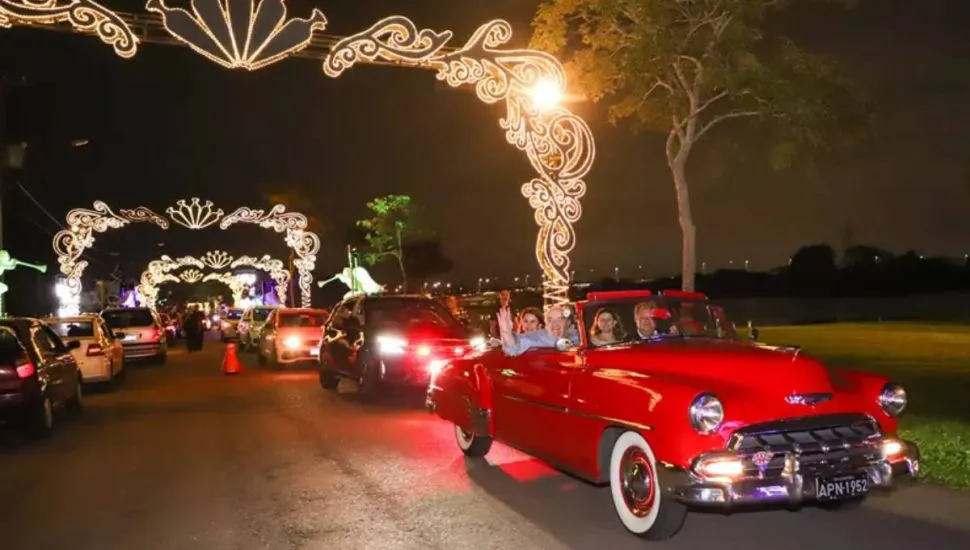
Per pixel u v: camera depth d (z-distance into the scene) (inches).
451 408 402.9
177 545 276.7
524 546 267.4
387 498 331.3
